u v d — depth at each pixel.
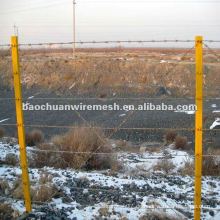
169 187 7.22
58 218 5.20
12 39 4.96
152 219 5.25
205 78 23.45
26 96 22.69
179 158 10.38
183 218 5.38
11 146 11.34
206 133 15.37
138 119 18.58
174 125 17.16
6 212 5.34
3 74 24.33
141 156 10.91
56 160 8.98
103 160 9.10
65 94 18.34
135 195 6.45
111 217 5.32
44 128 17.91
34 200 5.96
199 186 4.62
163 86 22.05
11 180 7.05
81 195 6.41
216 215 5.61
